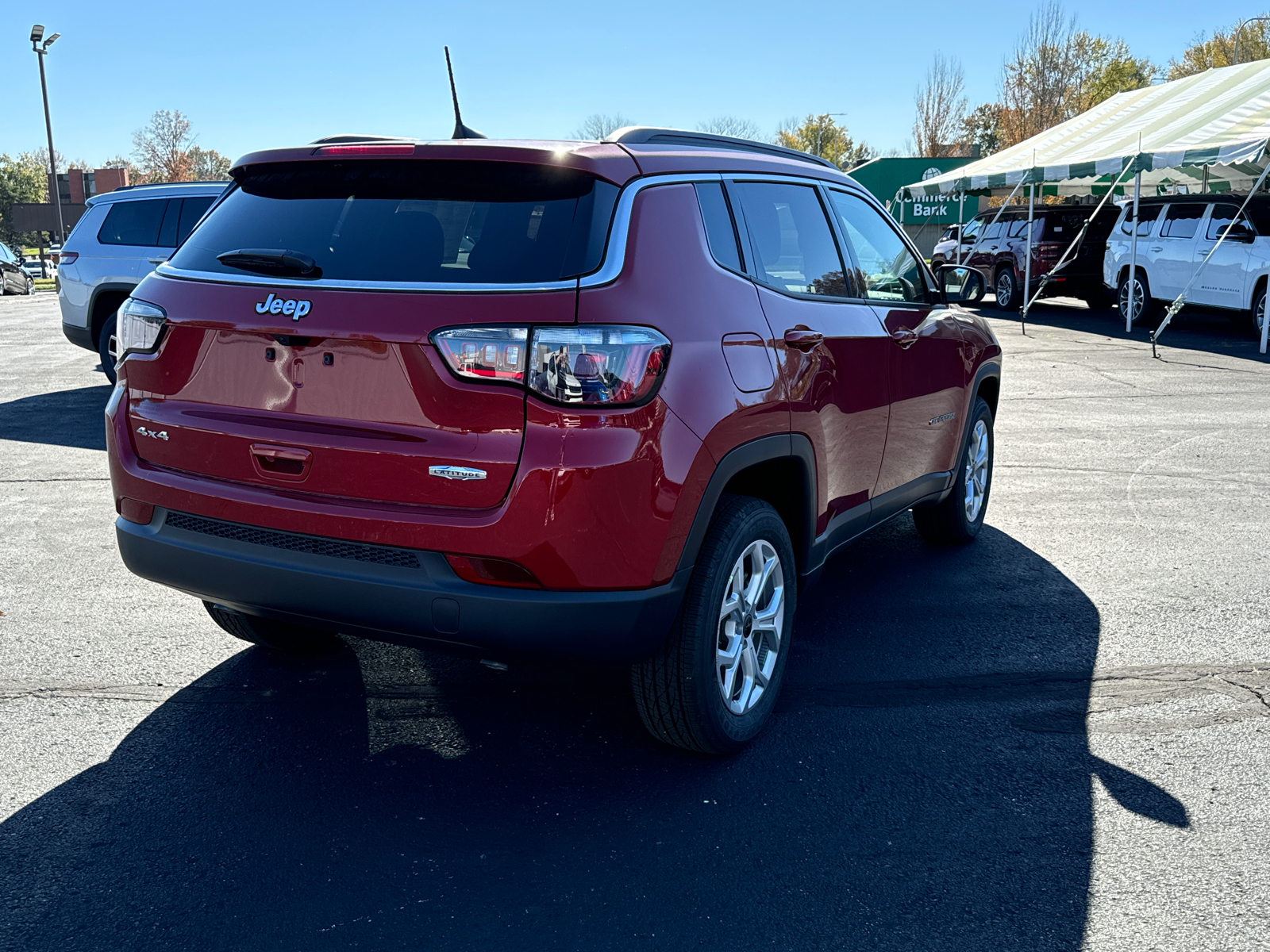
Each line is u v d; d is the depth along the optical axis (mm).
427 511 2637
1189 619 4410
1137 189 16188
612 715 3486
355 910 2438
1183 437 8406
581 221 2699
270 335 2781
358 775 3064
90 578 4824
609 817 2857
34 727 3322
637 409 2617
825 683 3754
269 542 2850
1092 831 2799
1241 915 2439
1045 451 7891
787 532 3396
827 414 3467
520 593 2607
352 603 2727
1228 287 15164
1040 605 4582
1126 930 2387
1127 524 5883
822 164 4098
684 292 2852
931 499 4844
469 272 2648
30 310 24906
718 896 2508
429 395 2598
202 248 3070
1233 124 14617
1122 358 13609
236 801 2906
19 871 2557
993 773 3113
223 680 3713
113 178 88062
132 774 3045
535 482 2541
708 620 2934
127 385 3137
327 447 2711
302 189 3008
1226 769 3143
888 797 2977
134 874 2555
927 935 2365
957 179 20391
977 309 21859
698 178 3145
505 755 3199
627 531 2629
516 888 2531
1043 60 53156
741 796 2975
